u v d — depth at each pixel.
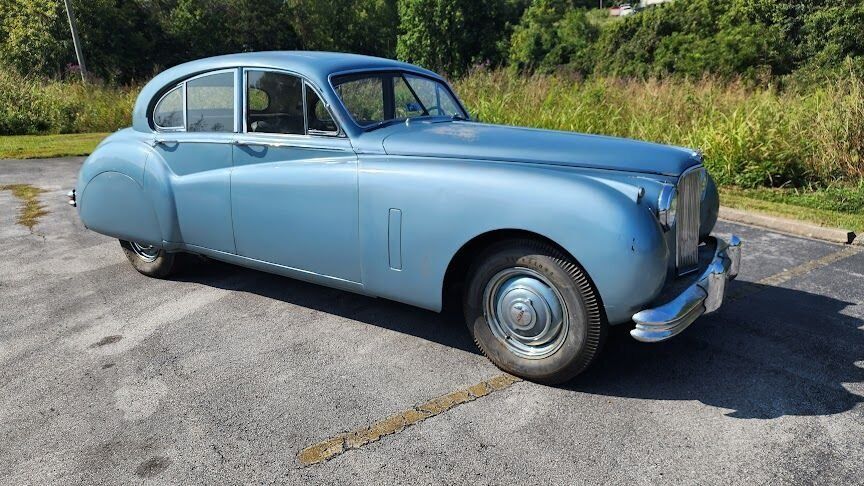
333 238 3.70
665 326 2.86
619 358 3.55
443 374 3.41
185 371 3.49
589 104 10.31
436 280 3.38
